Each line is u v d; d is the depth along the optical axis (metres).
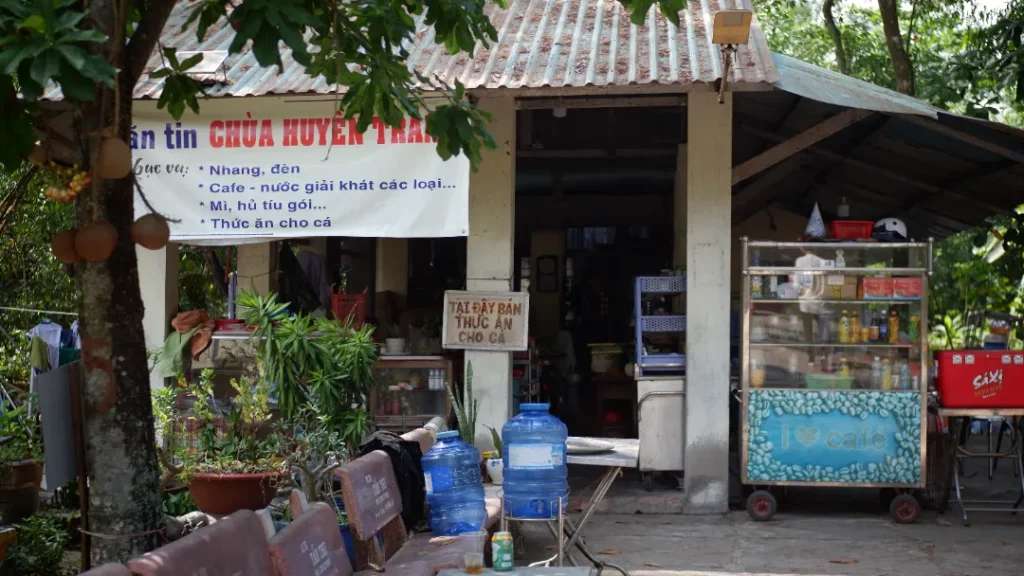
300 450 7.50
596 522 9.10
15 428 8.39
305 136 9.02
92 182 4.95
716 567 7.65
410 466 7.01
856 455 9.15
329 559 5.14
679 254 11.14
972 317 16.67
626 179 12.55
